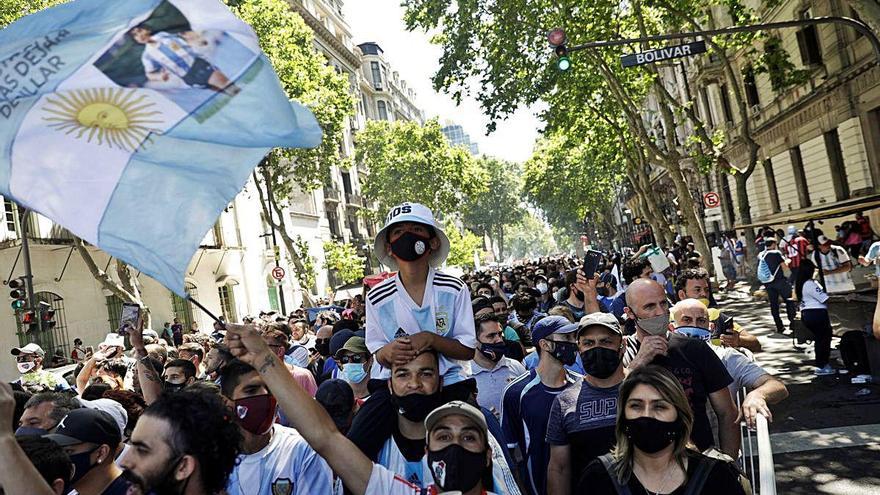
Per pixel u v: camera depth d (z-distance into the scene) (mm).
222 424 2523
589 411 3865
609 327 3838
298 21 31203
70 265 24594
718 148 27500
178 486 2395
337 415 4809
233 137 2623
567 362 4441
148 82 2629
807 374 10344
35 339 14836
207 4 2699
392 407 3590
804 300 10391
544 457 4363
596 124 31906
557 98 25547
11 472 2396
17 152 2590
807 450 6996
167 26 2648
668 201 54906
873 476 6078
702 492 3002
